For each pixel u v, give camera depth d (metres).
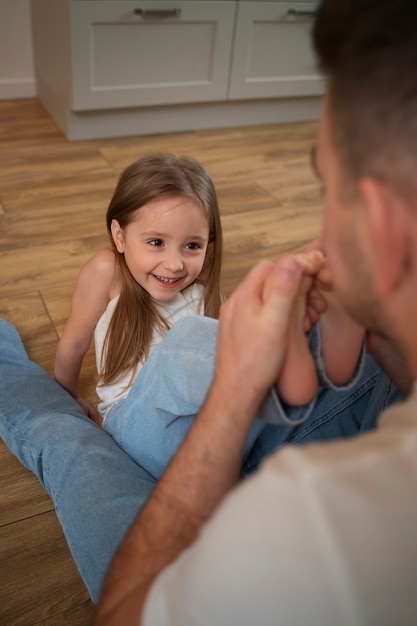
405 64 0.33
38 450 1.07
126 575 0.50
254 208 2.38
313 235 2.23
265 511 0.33
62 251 1.98
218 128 3.12
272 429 0.88
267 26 2.88
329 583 0.31
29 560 1.09
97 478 0.93
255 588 0.32
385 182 0.34
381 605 0.32
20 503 1.19
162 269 1.20
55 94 2.87
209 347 0.83
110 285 1.27
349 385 0.62
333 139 0.38
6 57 3.08
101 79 2.67
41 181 2.41
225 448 0.51
